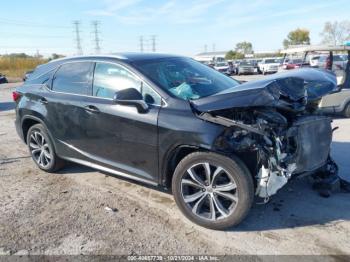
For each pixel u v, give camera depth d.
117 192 4.34
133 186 4.50
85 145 4.40
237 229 3.40
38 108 4.89
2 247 3.20
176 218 3.65
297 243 3.14
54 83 4.83
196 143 3.28
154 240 3.26
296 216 3.61
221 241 3.22
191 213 3.49
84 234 3.39
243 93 3.18
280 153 3.26
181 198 3.52
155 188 4.42
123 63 4.03
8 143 6.98
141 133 3.69
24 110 5.12
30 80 5.30
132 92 3.54
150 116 3.60
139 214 3.76
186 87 3.85
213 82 4.25
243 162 3.26
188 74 4.23
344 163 5.10
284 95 3.31
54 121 4.70
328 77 4.00
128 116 3.78
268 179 3.24
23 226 3.57
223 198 3.43
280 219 3.56
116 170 4.12
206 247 3.13
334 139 6.44
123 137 3.88
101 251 3.11
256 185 3.35
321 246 3.09
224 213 3.34
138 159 3.83
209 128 3.24
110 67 4.16
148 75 3.83
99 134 4.14
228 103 3.17
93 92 4.28
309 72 4.02
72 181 4.76
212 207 3.38
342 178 4.56
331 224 3.44
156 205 3.95
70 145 4.61
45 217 3.75
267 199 3.36
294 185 4.33
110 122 3.97
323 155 3.92
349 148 5.82
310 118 3.65
